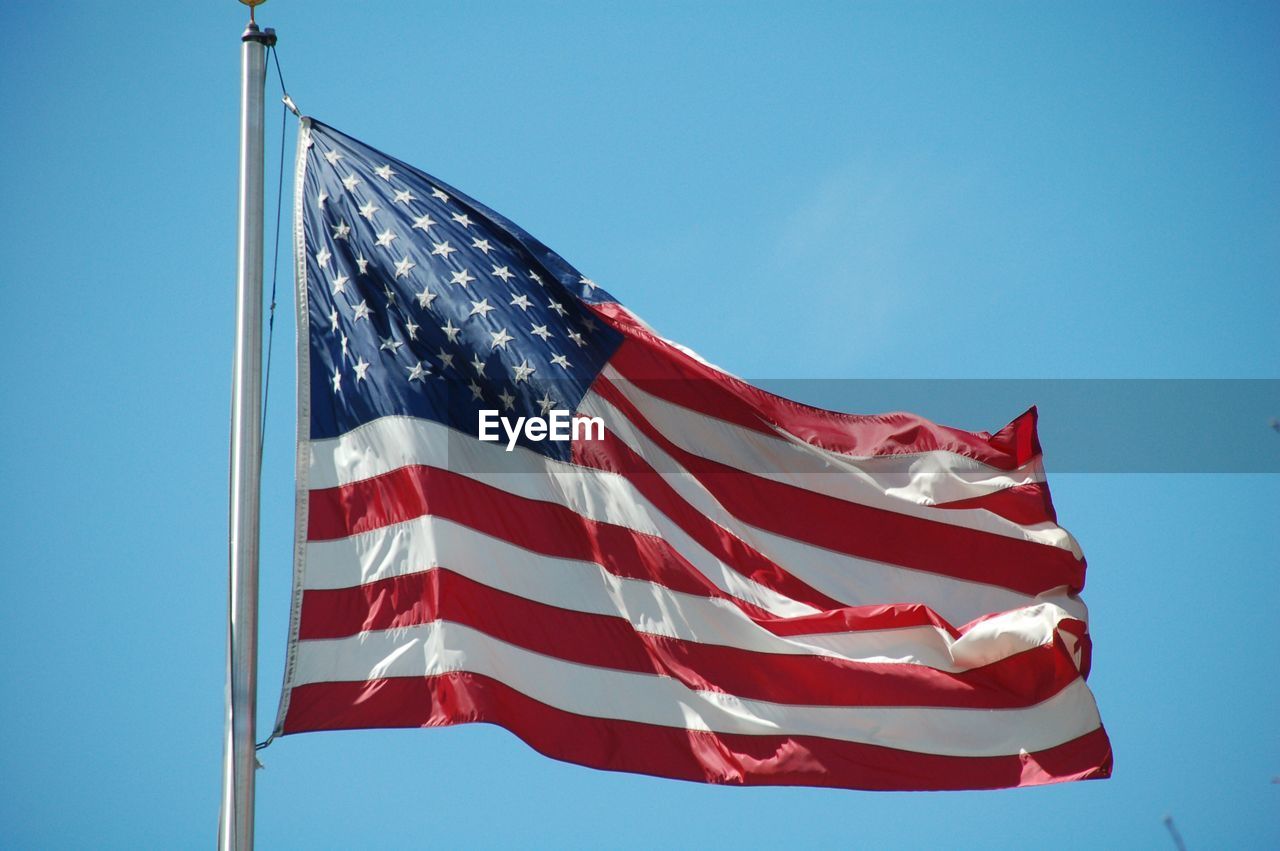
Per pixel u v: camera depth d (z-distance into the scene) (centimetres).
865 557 2577
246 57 2331
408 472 2291
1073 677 2422
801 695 2358
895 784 2322
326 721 2112
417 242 2472
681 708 2295
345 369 2355
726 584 2459
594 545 2364
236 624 2048
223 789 1986
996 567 2633
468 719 2108
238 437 2133
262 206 2258
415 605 2195
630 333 2564
